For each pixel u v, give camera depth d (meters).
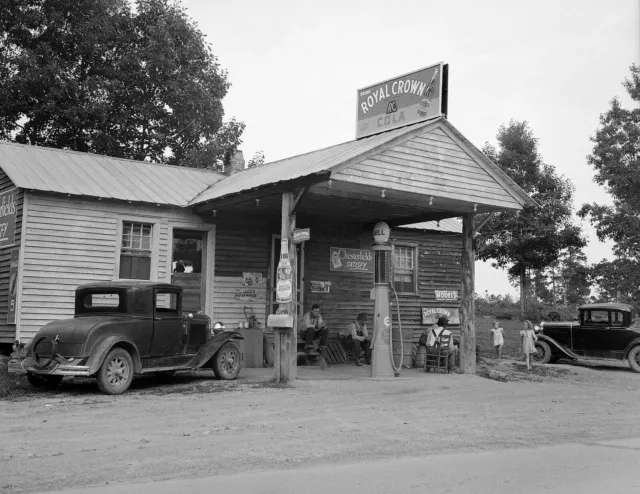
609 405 11.94
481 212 16.47
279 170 15.22
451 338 16.55
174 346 12.00
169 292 12.12
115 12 30.17
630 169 28.44
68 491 5.41
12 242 14.46
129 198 15.22
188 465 6.34
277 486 5.66
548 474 6.32
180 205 15.92
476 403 11.23
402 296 20.83
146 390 11.46
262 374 14.12
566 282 49.06
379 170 13.17
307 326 16.97
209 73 31.98
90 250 14.90
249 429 8.16
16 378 12.20
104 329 10.84
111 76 29.30
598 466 6.73
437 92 14.35
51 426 8.15
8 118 27.89
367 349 18.25
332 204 15.76
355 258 19.50
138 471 6.08
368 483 5.82
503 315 39.84
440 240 21.91
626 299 34.94
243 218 17.33
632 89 29.58
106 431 7.89
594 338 21.80
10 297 14.27
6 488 5.47
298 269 18.34
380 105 15.96
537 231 34.94
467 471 6.38
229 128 32.62
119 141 30.28
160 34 29.61
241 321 16.94
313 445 7.39
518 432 8.72
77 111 27.64
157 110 30.39
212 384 12.27
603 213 30.03
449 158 14.61
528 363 19.05
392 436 8.04
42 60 27.58
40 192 14.14
